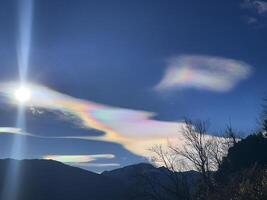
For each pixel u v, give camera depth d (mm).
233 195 18625
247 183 17281
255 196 16469
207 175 45281
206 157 49188
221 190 21609
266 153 35031
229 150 39438
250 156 35688
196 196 40875
